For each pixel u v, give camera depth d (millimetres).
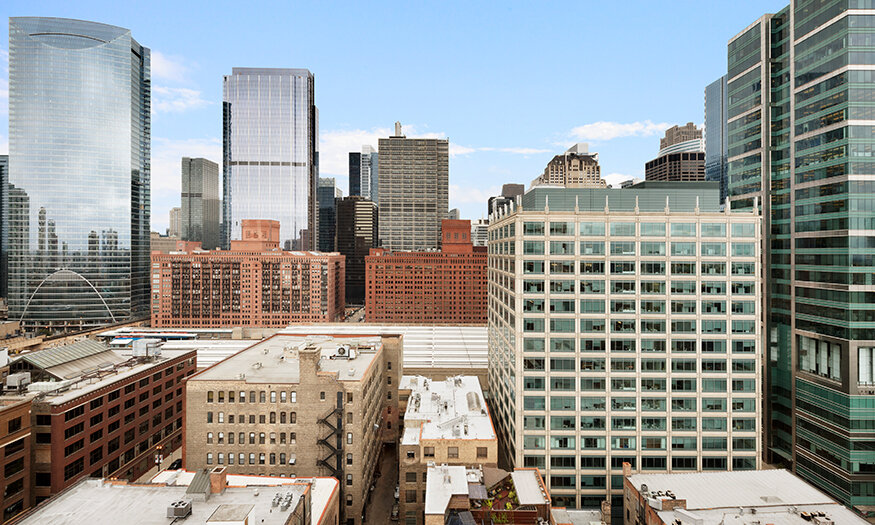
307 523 50344
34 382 80875
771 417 97000
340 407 76062
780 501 57219
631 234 77875
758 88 99438
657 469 77688
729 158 110312
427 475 64562
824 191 83188
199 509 45000
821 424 83500
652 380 77688
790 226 91812
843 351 78938
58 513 43469
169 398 101438
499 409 96312
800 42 88750
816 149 85125
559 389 78000
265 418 77125
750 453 77688
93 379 85375
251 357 96562
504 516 54375
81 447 75000
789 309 92688
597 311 77875
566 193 79688
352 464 76250
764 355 98000
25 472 67125
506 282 87688
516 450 78688
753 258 77625
